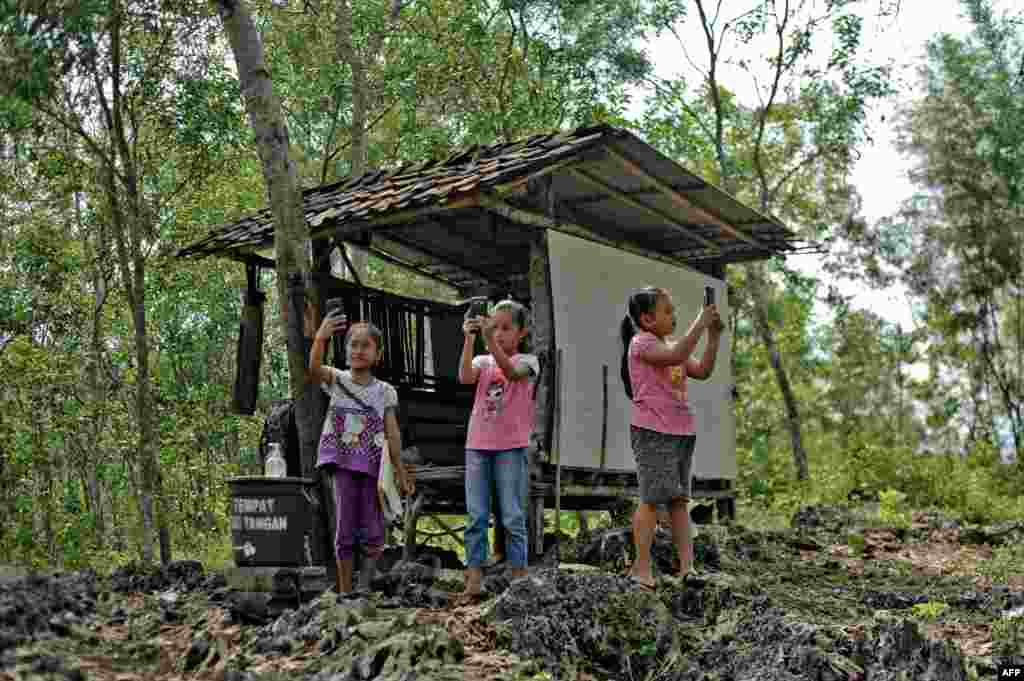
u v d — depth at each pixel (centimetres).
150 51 1055
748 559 869
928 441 3106
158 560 1225
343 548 631
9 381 1262
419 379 1027
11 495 1288
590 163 898
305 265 738
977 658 590
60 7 854
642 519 652
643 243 1164
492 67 1881
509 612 559
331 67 1711
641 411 657
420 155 1770
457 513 1030
